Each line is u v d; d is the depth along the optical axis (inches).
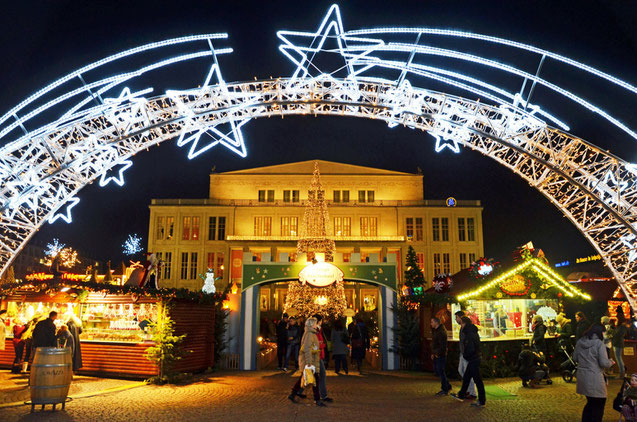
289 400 409.1
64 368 366.0
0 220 696.4
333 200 2272.4
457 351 580.1
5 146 638.5
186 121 654.5
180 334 580.4
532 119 645.3
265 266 721.6
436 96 668.1
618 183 668.1
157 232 2226.9
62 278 581.3
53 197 721.6
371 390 472.7
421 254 2193.7
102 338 581.6
